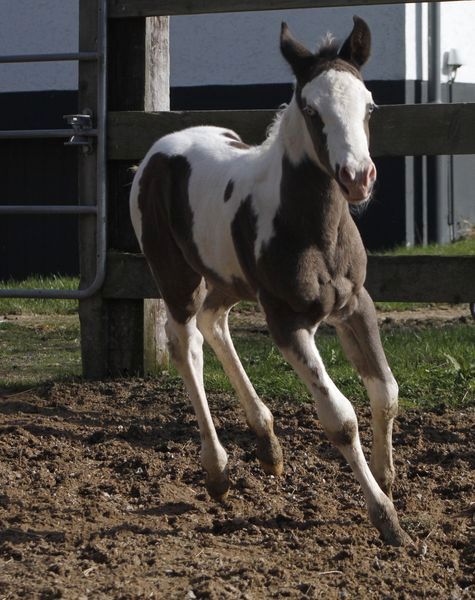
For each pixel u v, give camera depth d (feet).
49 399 39.19
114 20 41.52
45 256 83.71
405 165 76.84
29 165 83.15
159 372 42.86
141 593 22.33
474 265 37.78
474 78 84.17
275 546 25.04
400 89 76.23
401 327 52.65
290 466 31.09
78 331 53.98
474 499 27.99
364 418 35.29
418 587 22.62
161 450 33.09
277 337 25.57
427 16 77.61
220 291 30.73
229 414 36.37
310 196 25.04
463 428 34.01
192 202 29.37
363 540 25.16
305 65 24.85
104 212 41.50
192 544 25.40
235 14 80.02
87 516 27.50
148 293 41.29
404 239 77.36
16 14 84.53
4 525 26.89
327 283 25.31
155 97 41.98
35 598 22.44
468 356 41.70
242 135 39.81
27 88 84.17
